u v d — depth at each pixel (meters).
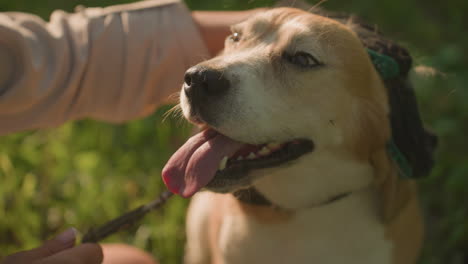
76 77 0.84
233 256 0.84
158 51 0.87
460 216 1.03
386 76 0.79
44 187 1.07
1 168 1.07
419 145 0.80
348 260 0.82
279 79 0.77
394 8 1.46
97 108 0.88
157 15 0.88
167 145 1.15
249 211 0.83
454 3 1.51
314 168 0.80
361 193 0.82
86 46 0.85
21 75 0.81
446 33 1.42
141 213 0.78
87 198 1.05
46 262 0.70
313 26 0.78
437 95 1.17
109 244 0.98
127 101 0.88
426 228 1.05
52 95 0.84
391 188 0.81
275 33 0.79
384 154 0.81
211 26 0.91
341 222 0.82
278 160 0.77
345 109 0.78
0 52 0.80
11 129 0.84
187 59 0.88
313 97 0.77
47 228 1.04
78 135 1.15
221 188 0.75
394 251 0.83
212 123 0.74
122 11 0.88
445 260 1.02
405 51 0.80
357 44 0.79
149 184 1.08
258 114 0.75
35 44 0.82
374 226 0.82
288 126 0.76
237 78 0.75
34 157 1.10
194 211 0.96
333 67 0.78
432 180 1.09
